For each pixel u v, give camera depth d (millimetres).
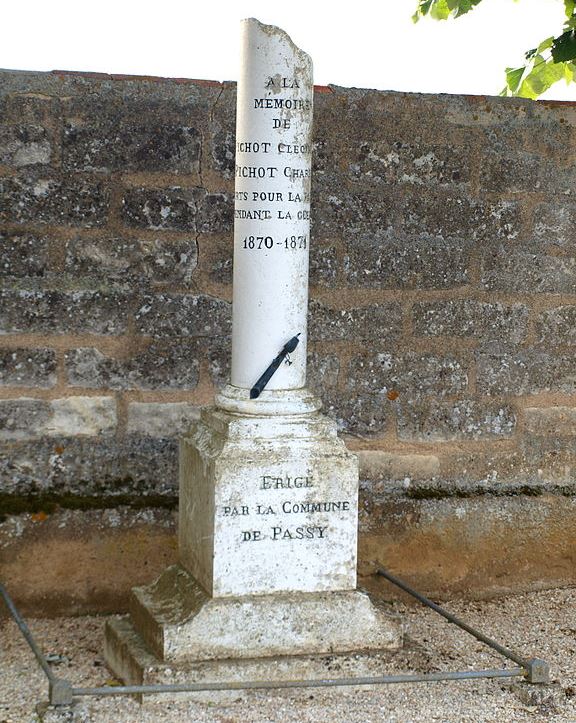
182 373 5715
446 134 5988
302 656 4641
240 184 4738
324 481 4707
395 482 6059
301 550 4699
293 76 4652
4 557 5453
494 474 6203
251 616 4602
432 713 4488
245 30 4660
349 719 4395
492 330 6141
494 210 6086
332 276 5895
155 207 5625
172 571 4992
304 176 4742
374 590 5965
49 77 5480
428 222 6000
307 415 4777
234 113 5691
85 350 5602
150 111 5594
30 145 5473
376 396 6008
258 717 4375
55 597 5527
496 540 6141
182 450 5016
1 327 5500
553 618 5816
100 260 5590
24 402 5559
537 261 6176
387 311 5980
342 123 5844
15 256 5496
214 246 5711
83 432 5629
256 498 4633
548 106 6113
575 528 6273
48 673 4371
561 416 6281
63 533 5520
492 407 6172
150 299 5652
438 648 5305
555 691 4648
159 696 4457
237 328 4793
